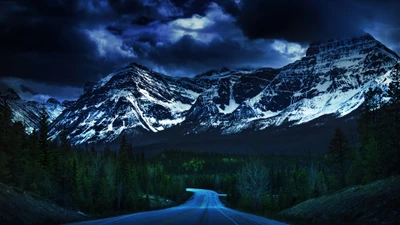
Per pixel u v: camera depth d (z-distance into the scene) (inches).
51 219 1784.0
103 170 4217.5
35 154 3102.9
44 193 2679.6
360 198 1793.8
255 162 3708.2
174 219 1940.2
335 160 3235.7
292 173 6038.4
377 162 2431.1
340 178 3262.8
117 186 4040.4
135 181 4456.2
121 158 4382.4
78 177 3260.3
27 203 1784.0
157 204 5083.7
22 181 2751.0
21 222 1536.7
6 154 2837.1
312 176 4052.7
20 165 2918.3
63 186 2819.9
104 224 1535.4
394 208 1411.2
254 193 3491.6
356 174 3011.8
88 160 4950.8
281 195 3964.1
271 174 6092.5
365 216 1519.4
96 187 3791.8
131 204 4153.5
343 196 2155.5
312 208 2433.6
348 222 1569.9
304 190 3826.3
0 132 2962.6
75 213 2240.4
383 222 1359.5
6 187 1791.3
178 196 7234.3
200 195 7869.1
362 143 3120.1
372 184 1993.1
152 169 7652.6
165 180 7194.9
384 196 1590.8
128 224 1539.1
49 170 3152.1
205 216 2298.2
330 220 1755.7
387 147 2422.5
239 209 3969.0
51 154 3309.5
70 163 3695.9
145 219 1935.3
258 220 2009.1
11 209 1590.8
